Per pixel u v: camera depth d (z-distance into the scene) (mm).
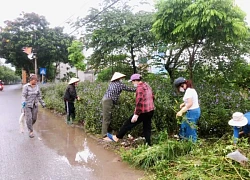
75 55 19406
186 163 3787
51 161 4789
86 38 11555
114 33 10727
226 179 3232
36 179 3990
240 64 8438
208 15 5703
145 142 5426
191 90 4812
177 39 6973
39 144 5934
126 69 12297
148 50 10906
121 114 6199
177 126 5812
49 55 26344
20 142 6117
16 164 4641
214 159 3605
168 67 10094
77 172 4242
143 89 4996
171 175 3615
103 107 5965
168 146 4289
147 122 5156
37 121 8891
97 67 12711
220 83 8367
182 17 6289
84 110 7602
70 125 8094
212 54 8148
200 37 6895
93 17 11594
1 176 4109
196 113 4863
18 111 10969
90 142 6055
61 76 33594
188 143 4438
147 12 11266
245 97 6613
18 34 25797
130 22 10742
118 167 4398
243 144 3895
